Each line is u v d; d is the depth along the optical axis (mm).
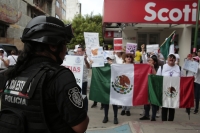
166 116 5816
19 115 1366
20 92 1418
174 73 5938
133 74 5910
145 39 15570
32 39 1460
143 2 11547
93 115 6562
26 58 1515
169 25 13867
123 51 8203
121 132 4883
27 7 31047
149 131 4695
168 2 11516
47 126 1340
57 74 1391
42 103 1340
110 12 11648
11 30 24281
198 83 6902
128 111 6590
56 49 1534
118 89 5902
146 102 5906
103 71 5973
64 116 1363
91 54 6121
